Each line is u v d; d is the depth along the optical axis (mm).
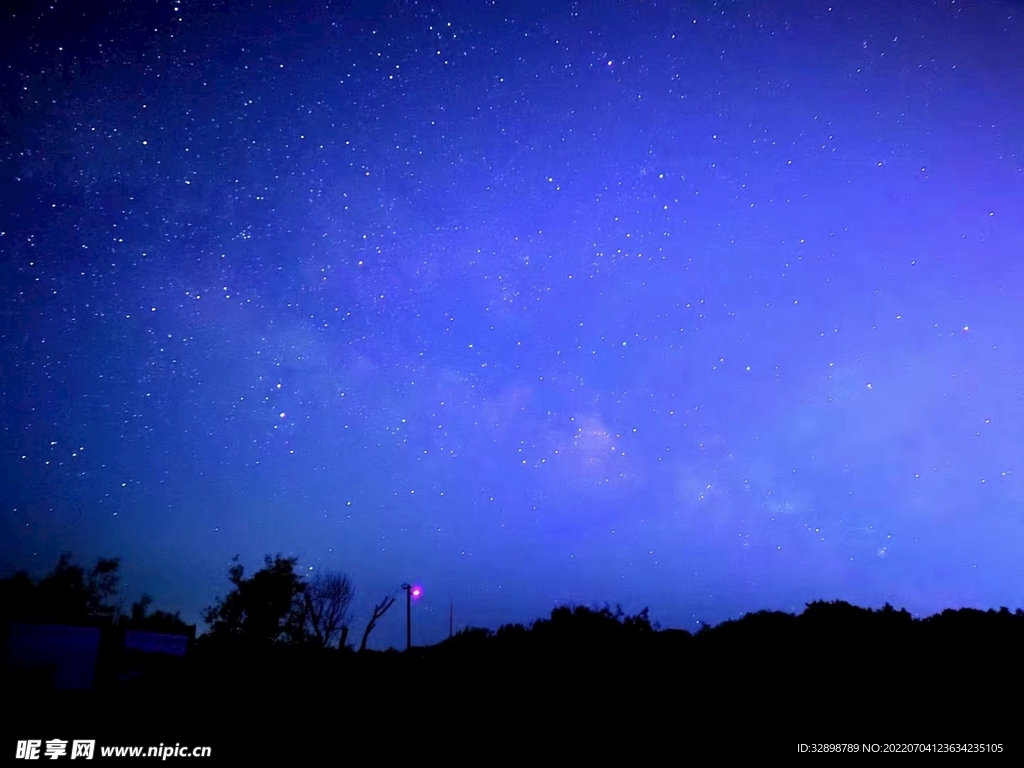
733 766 5258
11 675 8492
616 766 5500
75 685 9242
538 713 7344
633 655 8758
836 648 7473
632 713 7016
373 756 5996
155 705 8367
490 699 8109
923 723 5699
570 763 5633
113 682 9703
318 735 6773
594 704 7457
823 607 8641
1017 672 6305
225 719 7633
